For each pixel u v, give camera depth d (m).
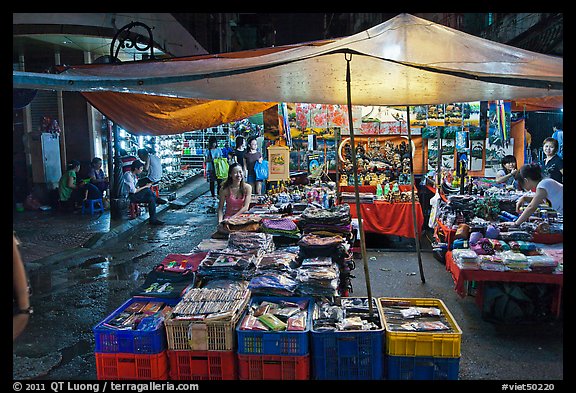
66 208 11.99
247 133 13.76
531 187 5.86
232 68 3.92
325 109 7.82
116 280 6.93
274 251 5.05
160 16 12.01
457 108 8.51
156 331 3.54
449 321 3.76
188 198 15.59
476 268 4.84
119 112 6.63
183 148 21.31
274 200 7.87
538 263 4.68
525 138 9.72
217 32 20.39
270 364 3.50
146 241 9.70
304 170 9.27
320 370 3.53
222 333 3.54
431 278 6.67
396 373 3.51
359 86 5.20
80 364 4.25
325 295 4.08
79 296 6.18
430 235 9.07
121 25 10.38
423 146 8.93
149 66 4.46
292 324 3.56
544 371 4.01
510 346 4.50
